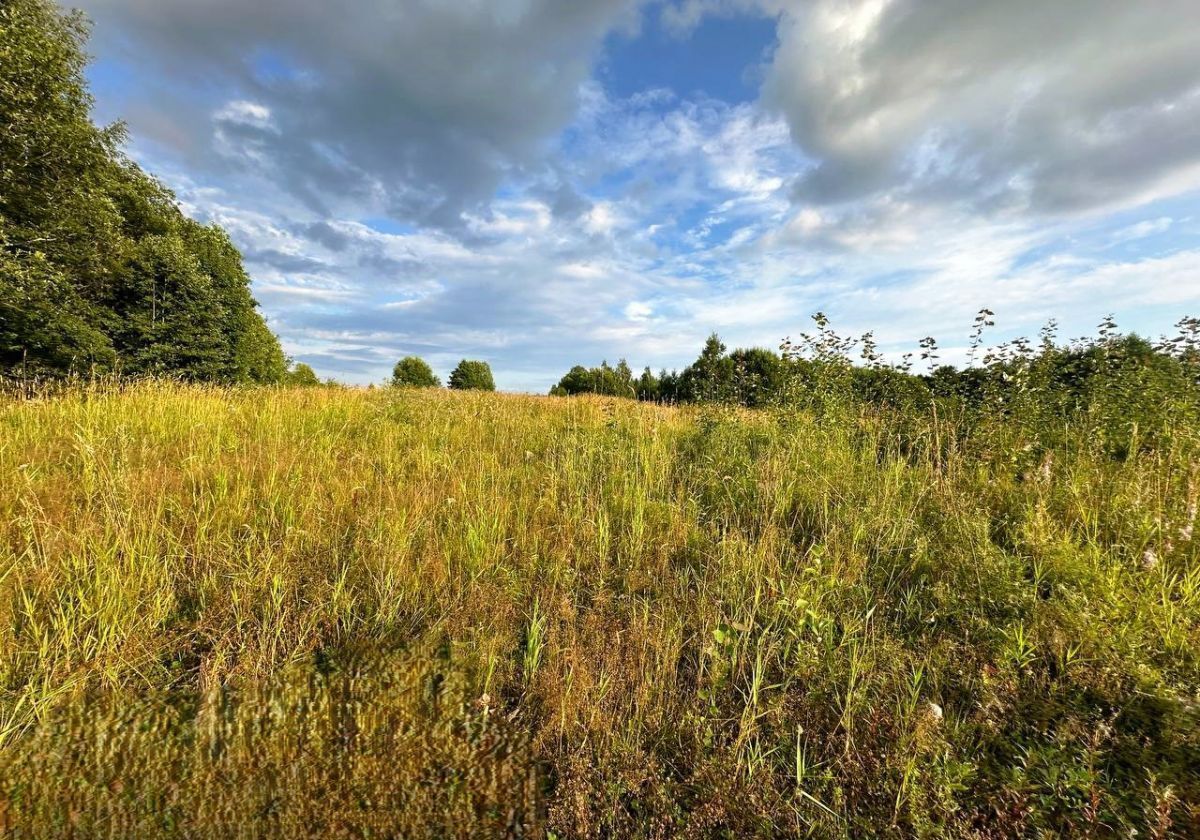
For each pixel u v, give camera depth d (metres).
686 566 3.61
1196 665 2.29
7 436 5.15
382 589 3.00
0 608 2.53
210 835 1.91
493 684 2.54
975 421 5.66
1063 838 1.73
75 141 12.52
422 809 2.01
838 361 6.92
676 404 10.46
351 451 5.81
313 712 2.39
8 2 12.09
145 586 2.80
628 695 2.42
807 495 4.62
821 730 2.25
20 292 10.83
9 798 1.98
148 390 7.73
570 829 1.91
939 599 2.97
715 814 1.88
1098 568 2.97
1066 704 2.20
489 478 4.95
